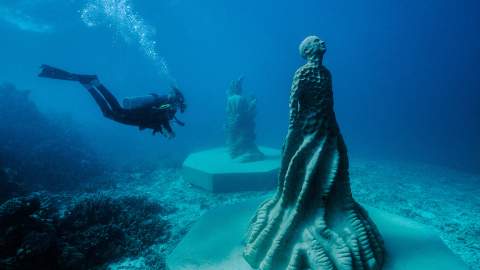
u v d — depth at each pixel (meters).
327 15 80.12
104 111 4.59
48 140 16.47
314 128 5.19
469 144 31.92
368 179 15.01
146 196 11.81
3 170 10.25
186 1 47.81
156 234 8.88
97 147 25.56
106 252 7.69
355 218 5.16
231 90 14.78
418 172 17.22
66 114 25.94
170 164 17.62
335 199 5.33
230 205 8.41
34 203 7.03
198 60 90.19
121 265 7.42
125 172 16.39
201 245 6.37
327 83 5.10
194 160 14.28
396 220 7.04
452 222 9.59
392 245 5.91
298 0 67.06
